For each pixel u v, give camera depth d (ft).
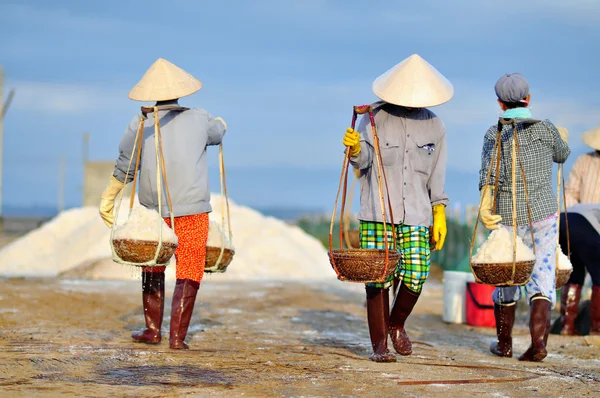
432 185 49.29
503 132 52.34
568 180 67.97
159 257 47.73
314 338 59.93
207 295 90.99
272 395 37.42
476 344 61.57
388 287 48.14
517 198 51.62
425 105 47.32
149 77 51.93
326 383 40.45
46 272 130.62
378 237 48.60
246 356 48.08
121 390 37.47
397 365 46.42
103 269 111.45
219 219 140.97
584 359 54.08
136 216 48.06
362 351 52.70
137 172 50.11
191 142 51.21
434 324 75.05
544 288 51.34
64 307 70.79
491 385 41.42
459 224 159.43
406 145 48.29
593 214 64.49
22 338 53.06
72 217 145.79
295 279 127.03
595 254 64.18
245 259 132.05
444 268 160.76
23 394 36.11
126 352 48.11
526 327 73.10
